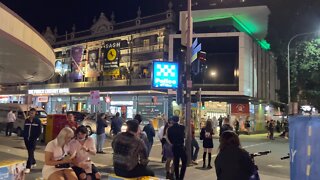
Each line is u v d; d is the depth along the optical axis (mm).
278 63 38094
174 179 10875
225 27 44500
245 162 5422
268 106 49719
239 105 39969
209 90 40500
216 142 27141
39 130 11852
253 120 41875
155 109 43938
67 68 57750
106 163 13820
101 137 17219
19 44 12609
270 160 16375
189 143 13820
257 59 46062
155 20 48562
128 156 6355
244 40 40375
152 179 6086
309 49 30938
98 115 17438
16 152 15938
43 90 55688
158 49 46938
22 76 24484
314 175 4586
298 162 4820
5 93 65375
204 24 45781
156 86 16594
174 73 16984
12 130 25703
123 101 47031
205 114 39969
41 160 13719
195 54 14188
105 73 51781
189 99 14242
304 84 31891
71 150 7371
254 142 28000
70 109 54344
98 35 54594
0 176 6230
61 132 7160
